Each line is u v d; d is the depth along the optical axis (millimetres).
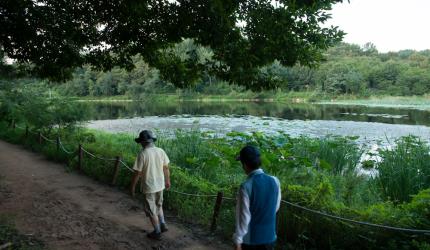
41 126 15977
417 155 8758
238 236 3061
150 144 5574
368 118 32656
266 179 3199
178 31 6812
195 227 6273
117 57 8789
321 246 5172
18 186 8844
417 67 87688
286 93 87062
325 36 6516
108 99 89000
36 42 7293
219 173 9930
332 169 10914
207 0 5996
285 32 6379
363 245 4805
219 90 89000
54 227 6000
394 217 4824
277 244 5422
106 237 5676
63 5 6938
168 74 8586
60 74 8758
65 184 9188
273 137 13492
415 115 35906
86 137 15203
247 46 6723
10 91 17781
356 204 7293
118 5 6715
